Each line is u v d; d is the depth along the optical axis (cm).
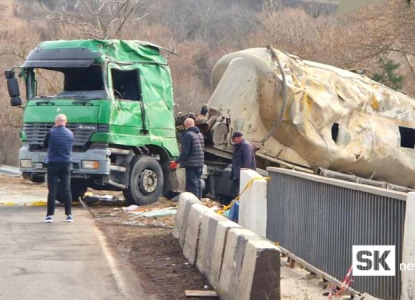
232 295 1091
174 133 2428
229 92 2478
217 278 1199
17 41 4781
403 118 2741
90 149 2211
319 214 1295
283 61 2502
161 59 2406
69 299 1147
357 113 2630
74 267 1373
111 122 2209
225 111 2458
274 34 5325
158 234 1752
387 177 2748
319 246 1294
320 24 5338
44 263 1399
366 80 2744
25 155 2319
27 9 7731
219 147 2434
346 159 2564
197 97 5581
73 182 2419
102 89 2264
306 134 2480
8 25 6038
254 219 1508
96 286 1237
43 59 2297
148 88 2345
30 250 1523
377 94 2692
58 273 1320
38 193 2791
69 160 1934
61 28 5566
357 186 1130
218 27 7338
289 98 2464
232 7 7869
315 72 2575
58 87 3038
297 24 5316
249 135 2470
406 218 967
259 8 7875
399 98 2761
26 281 1254
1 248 1537
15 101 2367
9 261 1408
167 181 2438
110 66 2245
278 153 2509
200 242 1380
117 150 2250
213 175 2477
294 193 1429
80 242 1636
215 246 1248
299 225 1401
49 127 2270
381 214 1062
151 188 2345
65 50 2281
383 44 3919
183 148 2141
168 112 2409
